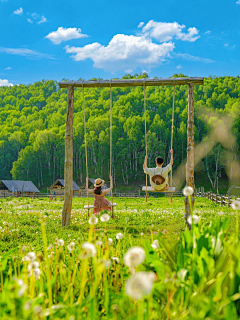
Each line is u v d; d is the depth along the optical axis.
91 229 2.87
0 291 3.07
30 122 145.50
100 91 155.62
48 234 8.90
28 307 2.05
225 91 125.06
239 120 99.88
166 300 2.70
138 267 3.02
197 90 129.00
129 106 122.69
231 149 97.62
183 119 107.00
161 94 123.31
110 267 3.51
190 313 2.38
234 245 2.94
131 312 2.54
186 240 3.44
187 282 2.72
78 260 3.83
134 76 175.12
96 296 3.03
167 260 3.29
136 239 6.96
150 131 101.25
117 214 14.24
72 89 10.75
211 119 99.00
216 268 2.80
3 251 6.82
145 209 18.25
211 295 2.57
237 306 2.49
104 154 102.62
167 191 9.01
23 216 14.01
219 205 22.20
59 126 131.25
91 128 112.75
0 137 127.81
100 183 10.59
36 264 2.88
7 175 118.75
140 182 96.06
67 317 2.40
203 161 96.75
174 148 99.00
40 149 114.00
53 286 3.41
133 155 101.06
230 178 96.00
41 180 108.25
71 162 10.84
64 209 10.73
